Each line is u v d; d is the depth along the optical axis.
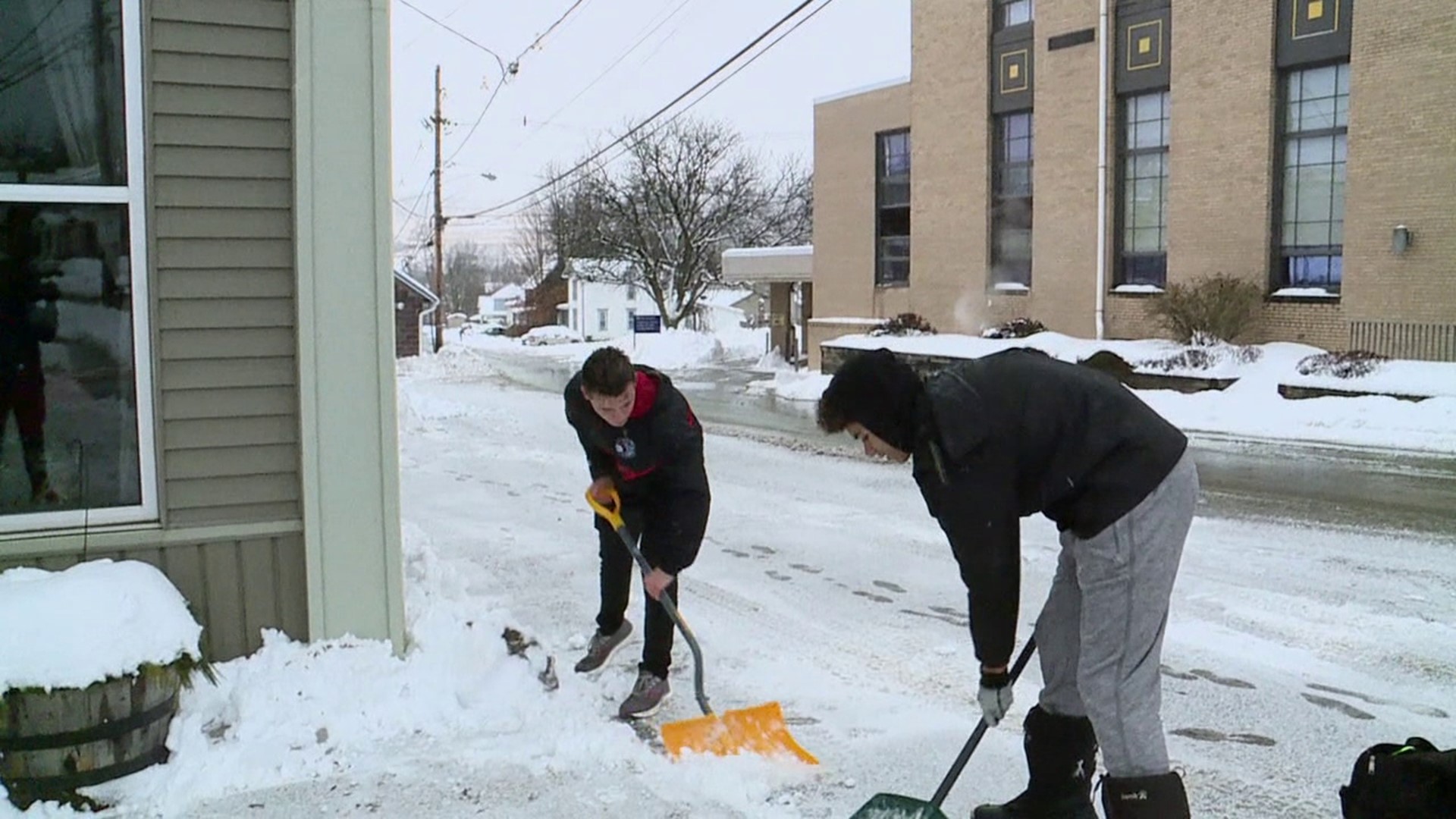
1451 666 5.00
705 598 6.14
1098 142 19.70
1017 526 2.84
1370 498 9.33
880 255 26.19
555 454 12.27
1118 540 2.77
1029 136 21.48
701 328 58.44
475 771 3.78
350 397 4.31
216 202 4.16
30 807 3.42
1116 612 2.80
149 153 4.05
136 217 4.09
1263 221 17.34
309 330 4.24
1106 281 19.70
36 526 4.05
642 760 3.88
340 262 4.27
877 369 2.85
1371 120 15.83
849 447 13.11
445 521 8.30
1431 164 15.21
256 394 4.27
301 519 4.34
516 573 6.68
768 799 3.62
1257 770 3.90
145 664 3.57
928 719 4.32
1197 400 15.63
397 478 4.39
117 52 4.05
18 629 3.47
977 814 3.34
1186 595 6.16
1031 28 21.02
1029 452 2.80
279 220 4.25
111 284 4.11
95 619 3.56
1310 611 5.85
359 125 4.26
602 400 3.95
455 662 4.39
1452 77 14.91
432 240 54.53
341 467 4.31
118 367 4.14
